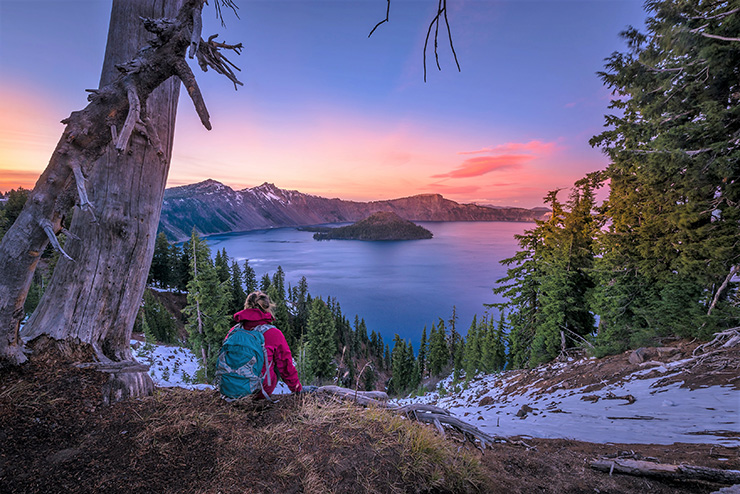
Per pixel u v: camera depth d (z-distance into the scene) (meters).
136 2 3.68
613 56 11.14
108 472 2.34
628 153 11.74
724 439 4.24
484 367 35.19
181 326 54.03
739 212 9.74
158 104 3.85
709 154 9.43
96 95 2.63
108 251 3.61
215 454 2.62
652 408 6.54
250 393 3.39
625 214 13.32
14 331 3.02
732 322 9.80
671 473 3.18
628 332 13.25
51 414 2.77
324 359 41.22
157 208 3.97
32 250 2.82
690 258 10.70
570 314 18.19
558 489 3.14
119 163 3.62
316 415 3.36
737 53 8.52
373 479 2.64
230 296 24.86
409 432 3.24
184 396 3.49
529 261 21.81
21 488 2.14
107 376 3.27
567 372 13.37
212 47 2.72
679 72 10.11
